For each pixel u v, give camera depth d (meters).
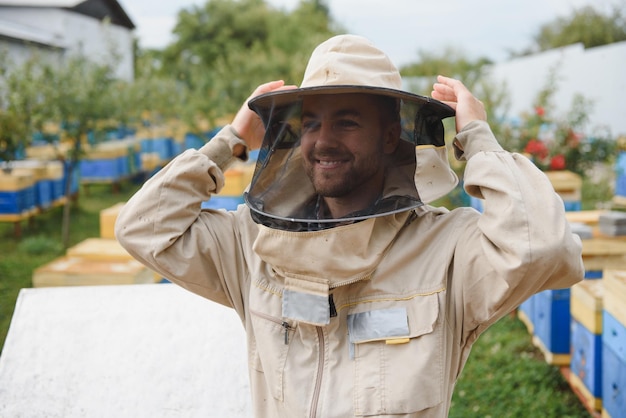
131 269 3.94
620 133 11.29
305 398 1.27
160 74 15.20
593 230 4.14
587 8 20.48
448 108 1.36
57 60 9.95
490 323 1.31
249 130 1.60
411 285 1.30
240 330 2.49
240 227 1.51
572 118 9.21
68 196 7.54
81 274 3.91
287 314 1.31
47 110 7.61
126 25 22.89
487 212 1.25
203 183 1.50
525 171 1.27
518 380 3.77
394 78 1.38
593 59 12.38
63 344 2.41
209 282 1.49
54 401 2.22
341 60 1.34
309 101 1.33
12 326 2.49
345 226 1.25
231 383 2.29
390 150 1.33
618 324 2.74
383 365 1.25
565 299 3.57
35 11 18.06
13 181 7.45
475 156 1.32
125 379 2.29
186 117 11.11
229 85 11.34
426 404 1.21
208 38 26.55
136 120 12.48
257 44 12.88
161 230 1.43
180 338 2.45
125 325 2.50
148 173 12.24
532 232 1.18
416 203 1.30
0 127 7.32
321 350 1.31
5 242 7.60
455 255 1.31
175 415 2.19
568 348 3.60
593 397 3.09
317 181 1.31
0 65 8.63
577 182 5.11
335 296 1.32
